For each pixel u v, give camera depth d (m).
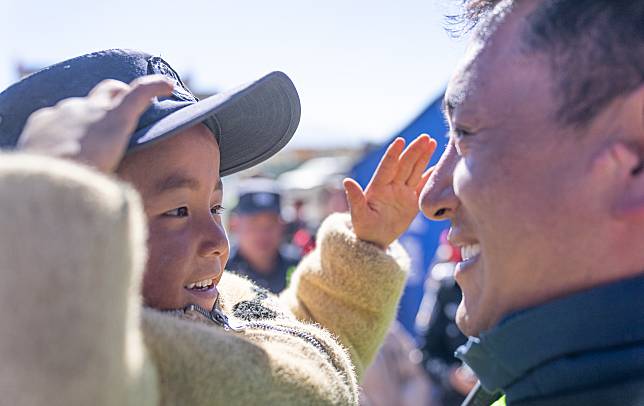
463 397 3.45
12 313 0.70
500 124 1.00
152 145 1.20
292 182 9.17
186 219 1.25
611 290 0.95
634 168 0.94
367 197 1.69
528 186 0.98
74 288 0.71
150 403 0.81
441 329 3.55
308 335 1.26
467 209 1.05
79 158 0.86
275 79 1.38
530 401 1.01
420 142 1.68
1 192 0.73
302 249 4.61
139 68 1.27
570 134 0.95
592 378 0.95
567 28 0.97
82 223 0.74
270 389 0.99
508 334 1.01
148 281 1.21
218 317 1.29
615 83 0.94
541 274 0.99
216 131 1.42
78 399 0.71
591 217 0.95
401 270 1.71
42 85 1.20
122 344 0.76
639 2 0.95
